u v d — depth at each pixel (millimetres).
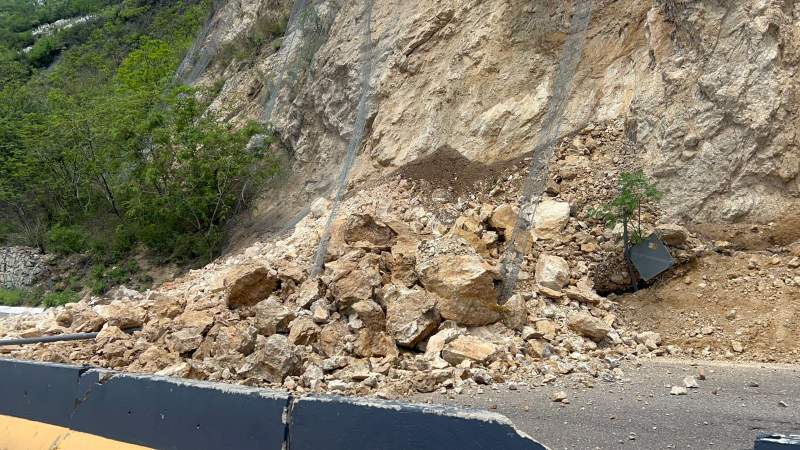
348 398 2770
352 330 5445
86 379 3693
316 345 5367
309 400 2844
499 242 6906
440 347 5117
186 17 30344
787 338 5355
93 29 39188
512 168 8375
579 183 7672
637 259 6465
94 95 20141
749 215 6652
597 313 5945
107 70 27688
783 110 6715
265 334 5645
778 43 6891
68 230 16797
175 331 5949
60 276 15906
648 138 7668
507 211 7090
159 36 31062
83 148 16969
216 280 7566
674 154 7281
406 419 2596
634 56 8609
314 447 2775
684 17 7777
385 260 6281
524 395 4375
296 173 12977
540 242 6867
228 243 12812
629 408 4023
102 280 14078
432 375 4680
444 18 10859
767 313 5633
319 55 13734
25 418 3912
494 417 2432
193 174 13445
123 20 37562
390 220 6863
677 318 5898
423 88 10531
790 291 5766
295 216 11359
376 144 10625
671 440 3521
